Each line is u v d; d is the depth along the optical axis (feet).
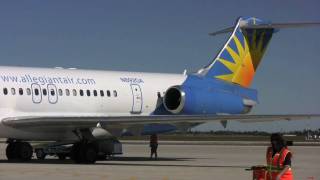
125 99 103.65
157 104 107.55
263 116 85.25
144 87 106.63
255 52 114.11
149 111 106.73
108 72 104.68
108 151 96.63
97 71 103.55
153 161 101.14
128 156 120.26
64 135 94.99
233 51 112.16
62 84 96.32
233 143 234.79
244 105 112.57
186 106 104.27
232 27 112.88
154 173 72.02
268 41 114.21
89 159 90.63
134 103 104.78
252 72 114.52
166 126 106.22
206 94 107.55
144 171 75.05
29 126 89.61
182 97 103.65
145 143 232.94
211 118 87.30
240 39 112.27
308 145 217.36
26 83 92.17
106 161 99.09
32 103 92.22
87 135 91.40
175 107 104.99
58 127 91.20
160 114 108.06
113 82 103.24
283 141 41.39
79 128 91.50
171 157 116.98
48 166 82.28
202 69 112.57
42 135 93.35
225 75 111.86
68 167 80.43
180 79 110.93
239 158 113.80
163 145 202.08
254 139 344.28
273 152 41.65
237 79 112.78
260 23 111.14
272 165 41.24
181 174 71.36
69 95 96.58
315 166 91.71
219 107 108.88
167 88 108.99
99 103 100.32
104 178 64.28
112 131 98.89
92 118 87.71
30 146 100.22
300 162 102.78
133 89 104.99
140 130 97.19
